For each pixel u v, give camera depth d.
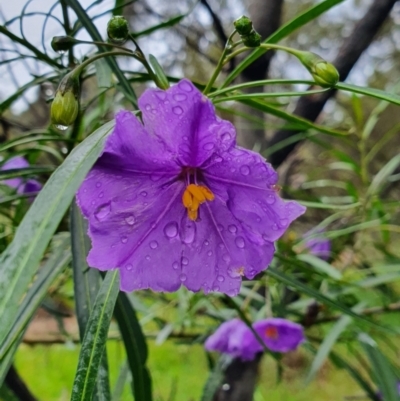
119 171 0.07
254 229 0.07
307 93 0.08
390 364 0.13
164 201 0.07
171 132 0.07
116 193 0.07
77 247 0.09
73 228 0.09
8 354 0.08
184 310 0.15
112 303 0.07
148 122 0.06
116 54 0.08
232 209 0.07
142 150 0.07
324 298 0.10
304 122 0.10
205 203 0.07
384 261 0.19
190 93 0.06
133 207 0.07
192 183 0.07
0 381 0.07
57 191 0.05
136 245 0.07
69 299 0.17
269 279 0.14
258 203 0.07
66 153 0.11
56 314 0.14
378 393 0.15
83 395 0.06
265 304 0.15
